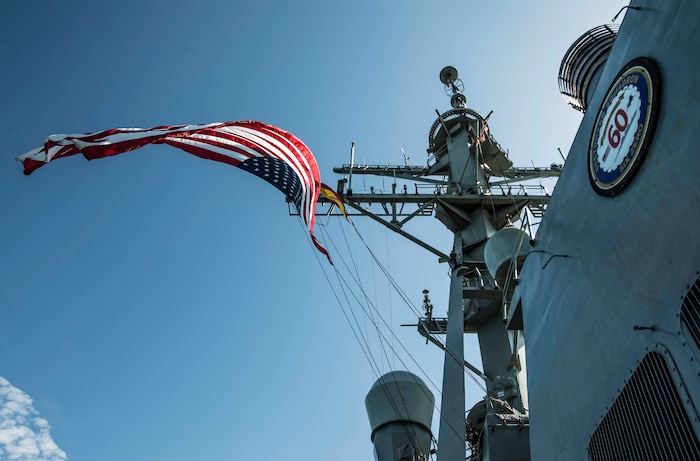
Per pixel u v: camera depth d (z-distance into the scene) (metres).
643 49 6.76
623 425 6.61
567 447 7.98
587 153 7.88
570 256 8.39
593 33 11.48
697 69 5.73
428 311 20.75
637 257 6.55
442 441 13.66
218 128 12.34
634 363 6.46
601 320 7.29
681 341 5.68
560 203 8.96
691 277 5.62
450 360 14.84
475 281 18.77
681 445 5.58
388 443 16.41
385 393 17.16
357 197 20.30
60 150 10.07
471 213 20.62
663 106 6.18
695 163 5.62
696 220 5.59
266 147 12.70
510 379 15.62
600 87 7.76
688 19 5.98
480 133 23.06
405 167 24.72
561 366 8.42
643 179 6.45
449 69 25.14
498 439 12.58
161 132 11.22
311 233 12.50
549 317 9.14
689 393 5.48
